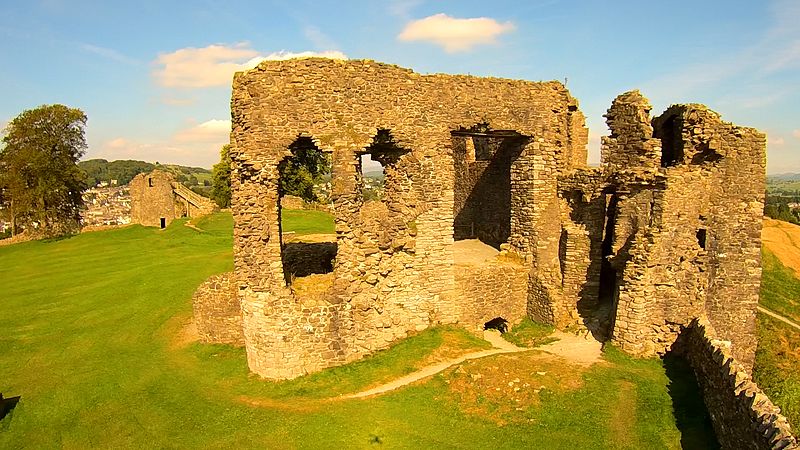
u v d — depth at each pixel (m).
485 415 11.85
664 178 15.12
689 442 10.48
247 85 14.43
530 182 18.91
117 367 16.70
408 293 16.52
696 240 16.03
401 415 12.15
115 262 34.75
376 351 15.82
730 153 17.17
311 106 14.87
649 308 15.11
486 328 20.05
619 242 16.28
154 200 59.50
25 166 55.38
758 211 17.77
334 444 11.28
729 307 18.00
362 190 15.90
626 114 16.73
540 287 18.80
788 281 33.91
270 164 14.55
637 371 13.98
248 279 14.78
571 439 10.75
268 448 11.40
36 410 14.09
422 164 16.59
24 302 25.52
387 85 15.84
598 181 17.66
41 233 53.16
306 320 14.70
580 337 17.31
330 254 20.69
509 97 18.02
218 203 66.94
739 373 10.33
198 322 18.23
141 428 12.73
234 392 14.20
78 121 59.09
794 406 19.16
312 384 14.22
